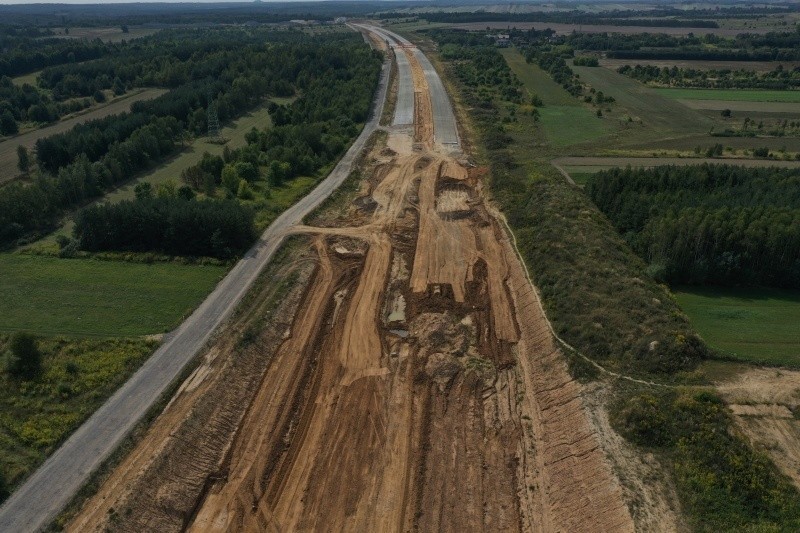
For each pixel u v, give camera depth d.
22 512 32.12
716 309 49.50
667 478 33.28
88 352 45.34
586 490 34.09
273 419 41.28
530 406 42.72
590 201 70.62
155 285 55.56
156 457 35.91
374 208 74.75
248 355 46.09
